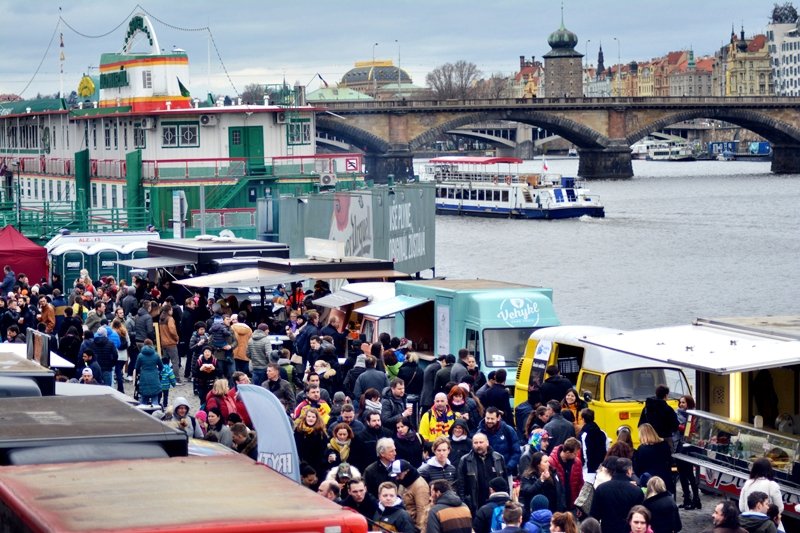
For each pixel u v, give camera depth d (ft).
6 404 54.95
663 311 383.86
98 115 366.22
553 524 76.64
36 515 38.24
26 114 436.35
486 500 93.81
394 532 79.15
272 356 140.67
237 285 189.37
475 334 149.28
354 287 178.19
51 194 426.92
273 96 376.07
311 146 358.43
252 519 38.55
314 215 253.85
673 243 582.35
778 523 85.56
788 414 106.73
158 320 185.68
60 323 186.39
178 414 100.53
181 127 345.10
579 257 529.04
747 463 106.01
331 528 39.14
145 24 376.07
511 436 103.24
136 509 38.96
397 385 114.21
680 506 113.09
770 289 430.20
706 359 101.14
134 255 265.54
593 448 104.99
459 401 112.16
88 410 53.42
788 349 102.17
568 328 132.16
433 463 93.81
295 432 99.09
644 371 124.26
